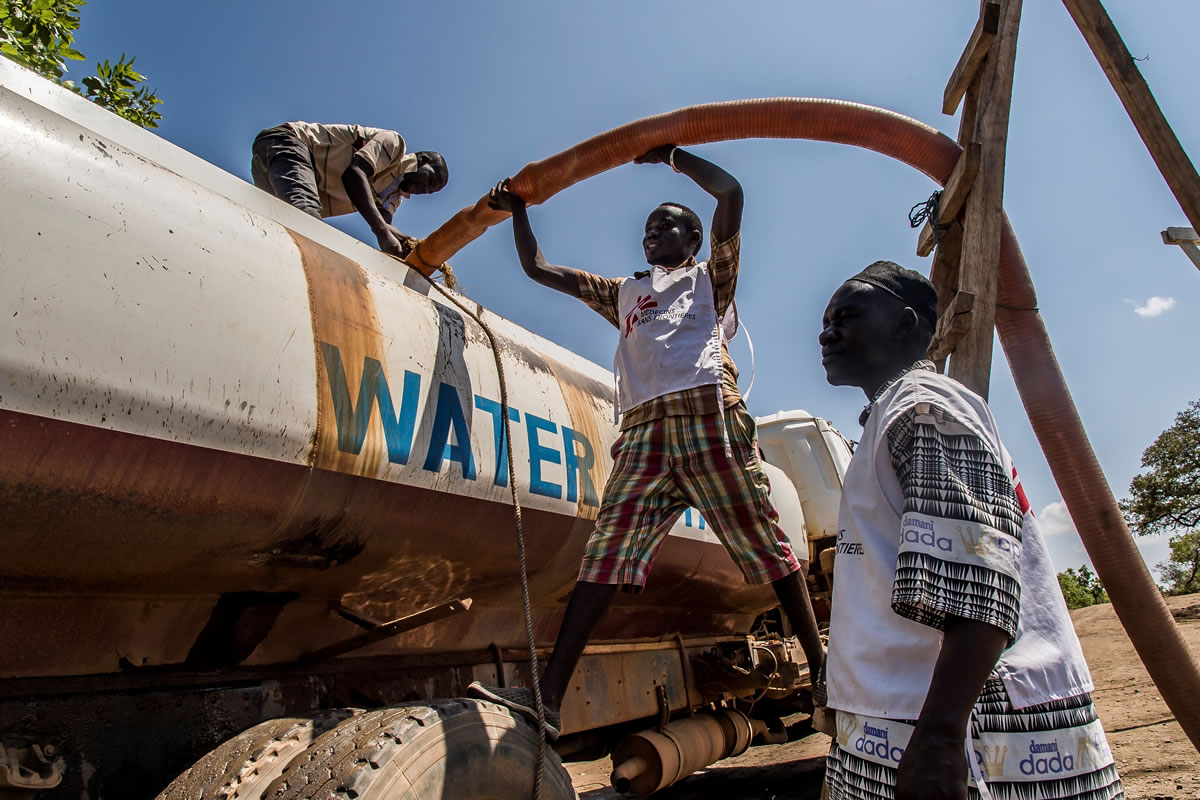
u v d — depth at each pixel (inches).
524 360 107.1
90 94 188.7
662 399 89.0
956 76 97.6
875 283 61.7
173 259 61.6
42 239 53.0
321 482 71.6
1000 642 45.0
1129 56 96.2
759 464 94.0
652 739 142.7
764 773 213.8
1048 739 47.6
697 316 92.1
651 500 88.2
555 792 76.7
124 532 60.7
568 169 96.7
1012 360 94.0
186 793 61.4
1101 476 89.9
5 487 51.9
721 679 159.9
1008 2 90.8
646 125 93.8
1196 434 1168.8
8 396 50.3
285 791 59.9
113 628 68.6
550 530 102.3
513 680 113.1
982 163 88.0
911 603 45.6
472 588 100.3
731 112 91.5
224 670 77.8
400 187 152.1
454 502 86.4
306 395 69.9
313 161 132.3
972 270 86.0
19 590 60.8
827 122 91.5
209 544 67.4
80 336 54.0
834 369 63.1
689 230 101.7
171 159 73.2
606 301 102.0
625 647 140.4
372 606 90.9
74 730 63.9
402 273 94.7
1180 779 153.8
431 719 67.7
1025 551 53.1
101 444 55.6
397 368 81.0
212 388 62.1
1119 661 329.4
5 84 61.9
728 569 152.3
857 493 55.7
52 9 168.1
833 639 54.6
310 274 75.4
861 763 49.9
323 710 79.4
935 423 50.4
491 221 103.2
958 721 43.1
